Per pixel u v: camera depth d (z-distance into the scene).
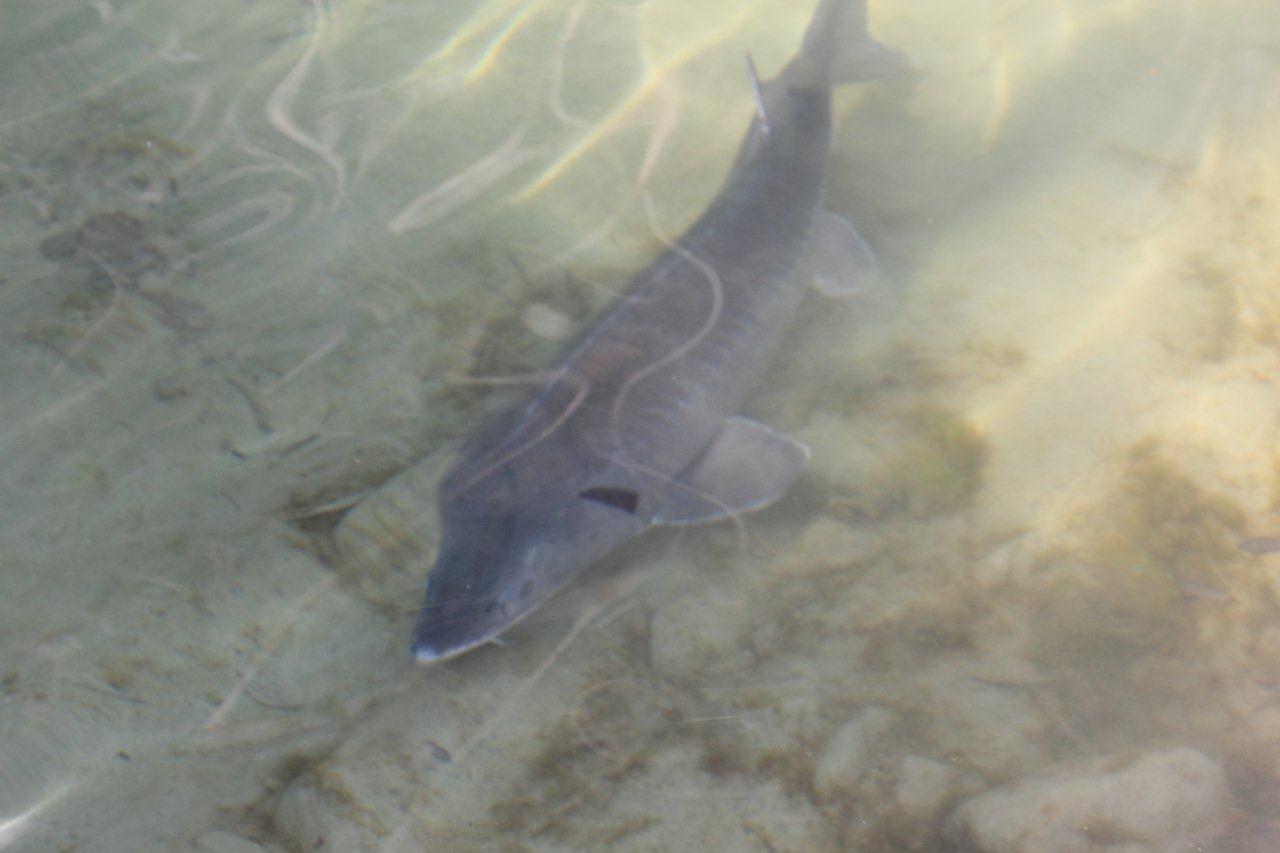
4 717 2.28
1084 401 2.59
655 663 2.35
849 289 2.76
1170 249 2.77
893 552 2.46
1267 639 2.35
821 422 2.61
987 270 2.79
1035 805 2.16
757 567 2.45
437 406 2.60
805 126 2.81
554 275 2.79
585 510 2.36
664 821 2.21
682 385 2.48
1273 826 2.17
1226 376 2.59
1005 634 2.37
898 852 2.18
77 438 2.56
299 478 2.52
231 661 2.34
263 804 2.22
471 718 2.29
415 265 2.80
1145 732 2.27
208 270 2.78
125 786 2.23
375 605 2.39
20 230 2.83
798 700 2.30
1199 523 2.45
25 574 2.41
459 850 2.19
